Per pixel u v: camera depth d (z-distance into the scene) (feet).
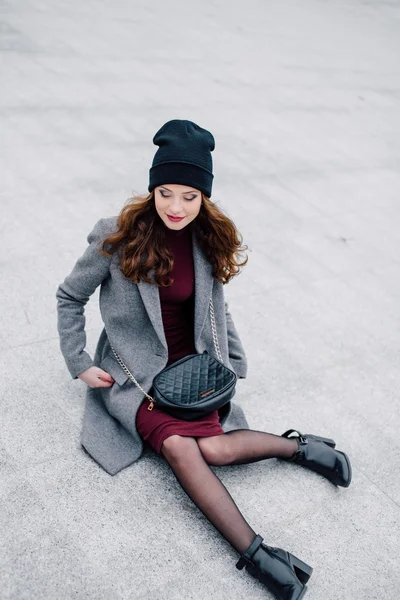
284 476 10.25
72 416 10.36
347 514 9.89
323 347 13.71
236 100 26.04
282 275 15.94
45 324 12.24
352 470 10.77
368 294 15.99
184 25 34.01
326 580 8.77
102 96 22.88
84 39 27.94
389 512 10.12
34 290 13.06
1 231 14.60
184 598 8.08
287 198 19.66
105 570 8.18
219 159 20.90
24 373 11.02
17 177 16.85
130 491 9.32
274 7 42.75
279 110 26.25
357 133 26.07
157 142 8.42
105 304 9.40
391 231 19.26
